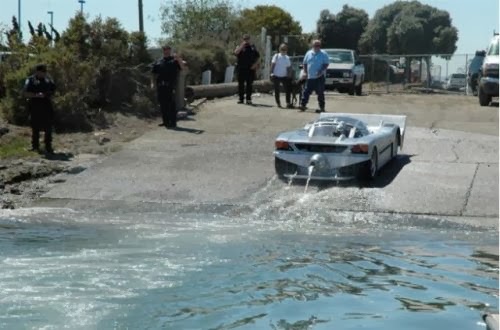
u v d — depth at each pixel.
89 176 15.35
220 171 15.59
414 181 14.59
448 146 17.64
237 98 26.09
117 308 7.16
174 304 7.31
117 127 20.03
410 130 19.70
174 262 9.10
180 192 14.21
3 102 20.03
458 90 36.12
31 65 19.77
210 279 8.27
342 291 7.83
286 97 23.66
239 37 39.12
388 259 9.51
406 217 12.46
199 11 49.31
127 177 15.27
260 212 12.87
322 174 14.44
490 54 26.64
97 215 12.78
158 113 22.06
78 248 9.95
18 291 7.73
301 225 11.95
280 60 23.39
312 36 54.16
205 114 22.11
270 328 6.54
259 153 17.05
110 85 21.78
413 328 6.51
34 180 15.24
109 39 22.73
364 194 13.63
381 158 15.31
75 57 21.19
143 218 12.52
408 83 36.47
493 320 5.71
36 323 6.70
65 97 19.45
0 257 9.36
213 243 10.36
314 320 6.77
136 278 8.29
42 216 12.63
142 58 23.69
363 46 73.50
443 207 12.99
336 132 14.80
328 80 31.41
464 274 8.72
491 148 17.36
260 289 7.88
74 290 7.78
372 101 27.14
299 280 8.29
